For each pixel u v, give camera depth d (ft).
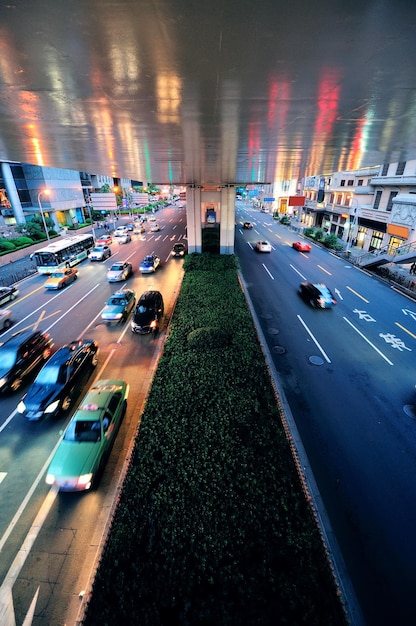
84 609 18.66
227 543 21.01
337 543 22.91
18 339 44.60
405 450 31.24
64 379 37.22
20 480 28.19
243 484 24.86
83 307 66.85
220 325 50.55
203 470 25.99
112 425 31.42
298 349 48.73
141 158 42.27
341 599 18.84
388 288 77.61
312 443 31.60
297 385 40.27
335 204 142.51
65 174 162.09
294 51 10.94
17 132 24.70
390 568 21.59
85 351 42.70
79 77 13.51
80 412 30.42
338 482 27.63
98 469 27.66
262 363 41.19
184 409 32.68
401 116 19.75
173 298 71.15
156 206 288.30
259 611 17.92
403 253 85.20
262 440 29.12
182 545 20.86
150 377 42.27
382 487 27.37
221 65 12.24
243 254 111.34
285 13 8.54
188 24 9.11
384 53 11.01
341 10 8.48
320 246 126.52
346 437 32.53
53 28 9.27
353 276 87.30
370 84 14.29
